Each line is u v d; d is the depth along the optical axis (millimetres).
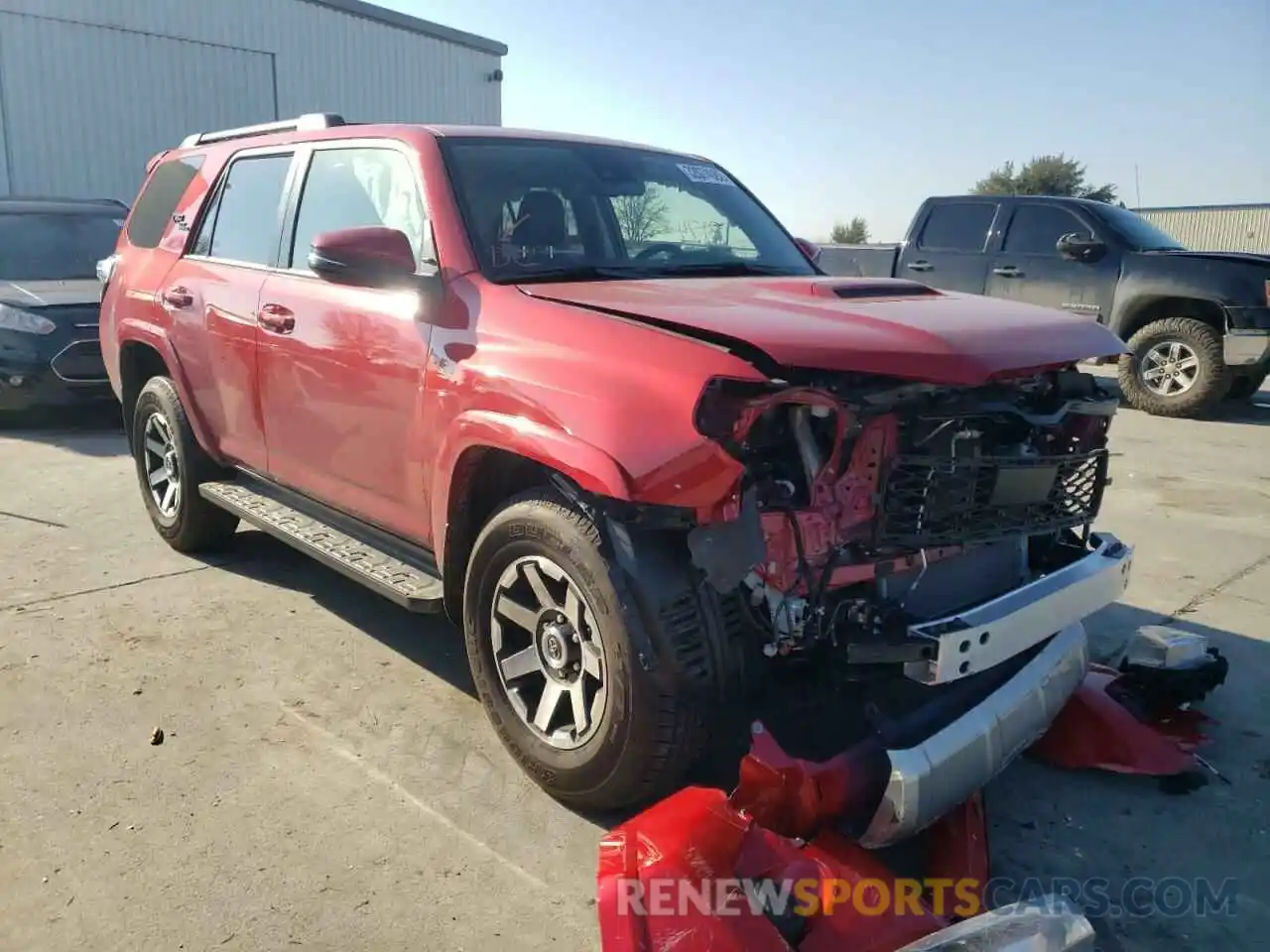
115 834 2914
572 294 3125
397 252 3389
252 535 5637
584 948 2521
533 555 2990
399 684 3879
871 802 2549
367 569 3695
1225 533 6102
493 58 23484
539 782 3121
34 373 8242
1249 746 3584
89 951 2467
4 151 15797
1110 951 2582
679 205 4156
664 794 2865
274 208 4375
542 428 2812
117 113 16969
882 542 2693
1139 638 3752
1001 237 11414
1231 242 41906
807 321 2703
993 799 3248
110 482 6797
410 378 3387
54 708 3623
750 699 2793
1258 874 2900
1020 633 2723
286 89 19141
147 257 5309
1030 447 2934
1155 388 10609
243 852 2852
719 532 2514
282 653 4129
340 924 2580
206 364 4633
